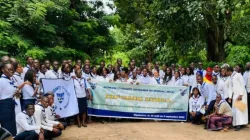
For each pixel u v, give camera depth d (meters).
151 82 12.14
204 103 11.19
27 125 7.59
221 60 20.17
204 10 16.80
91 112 11.16
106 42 17.73
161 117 11.59
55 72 10.32
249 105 11.45
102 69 11.78
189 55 20.50
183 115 11.66
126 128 10.36
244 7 17.66
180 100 11.66
